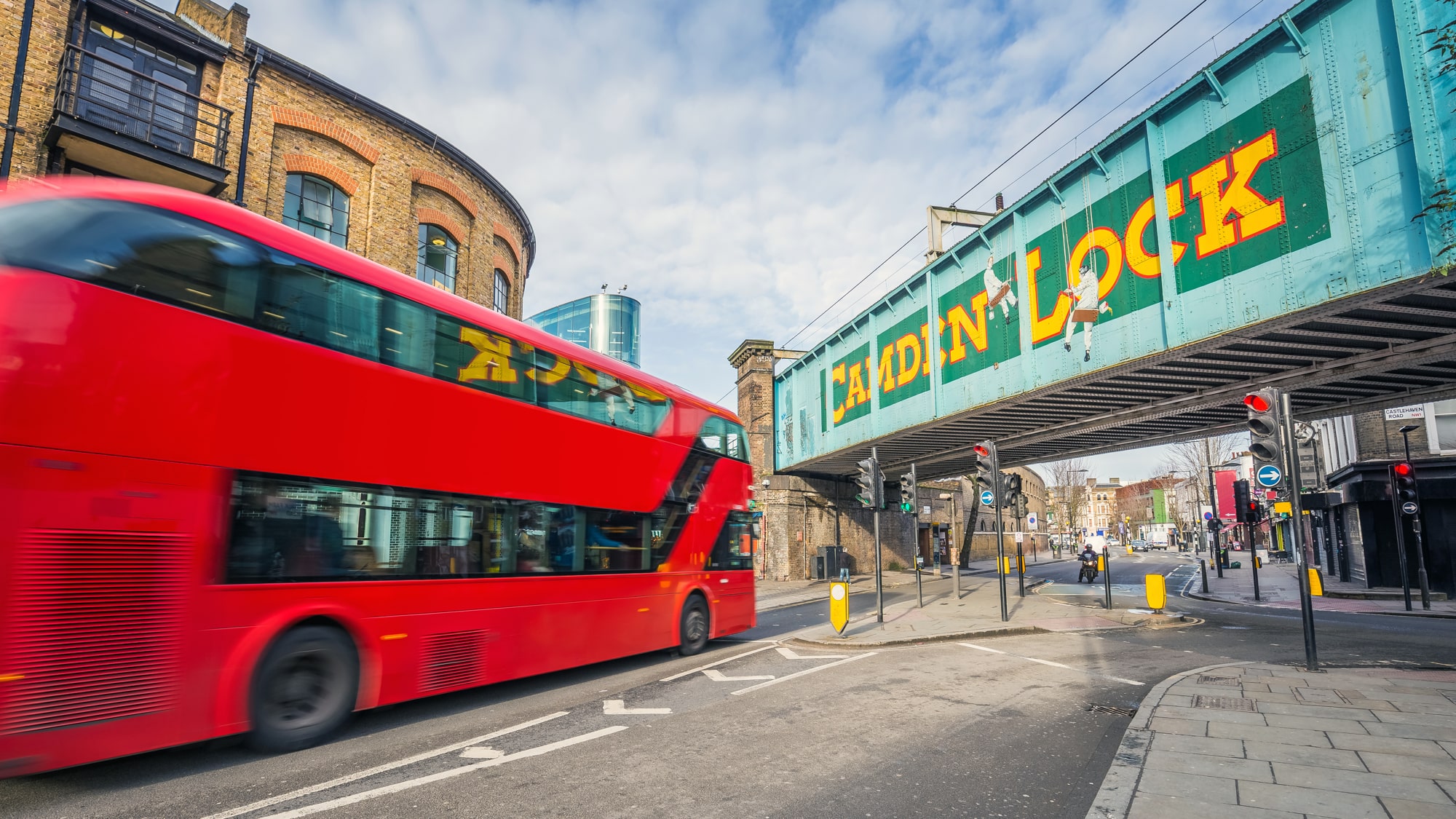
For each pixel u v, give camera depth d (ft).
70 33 37.50
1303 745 17.40
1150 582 51.26
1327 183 31.27
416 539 22.18
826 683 27.84
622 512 31.99
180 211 17.46
